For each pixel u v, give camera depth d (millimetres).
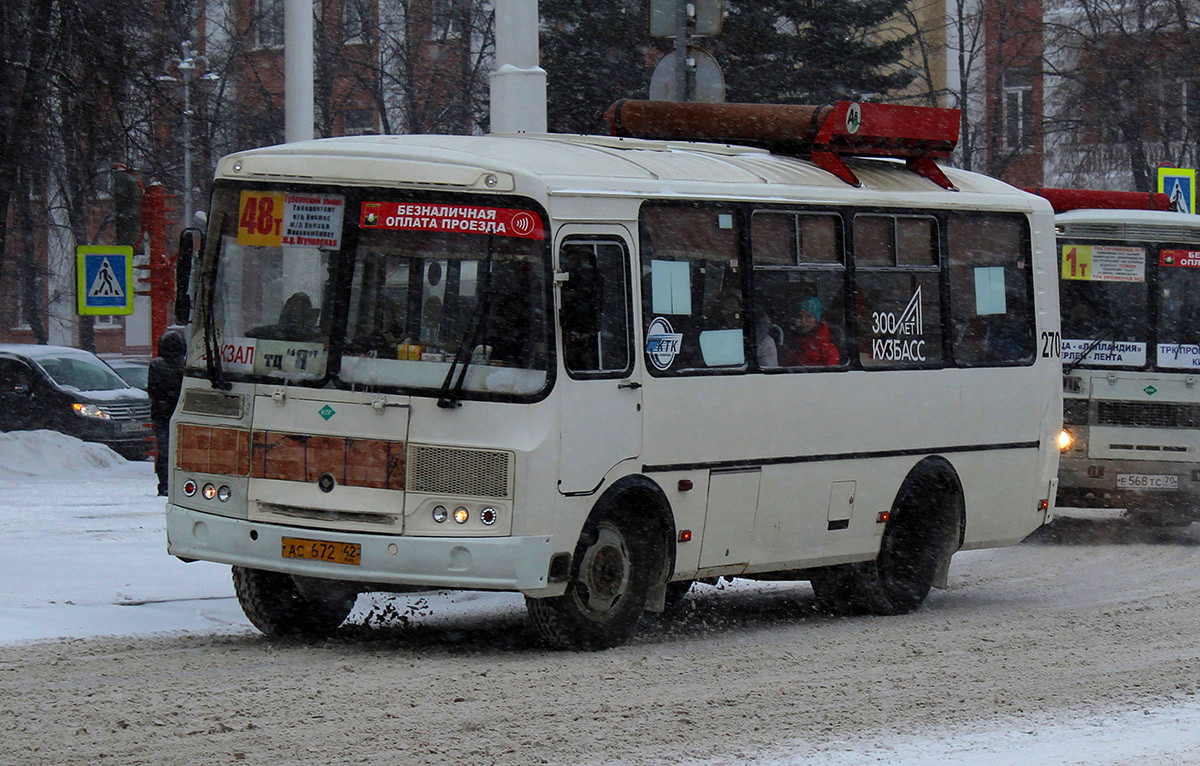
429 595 15125
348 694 9953
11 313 60562
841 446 14094
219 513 11812
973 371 15477
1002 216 16047
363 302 11578
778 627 14023
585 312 11469
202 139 43906
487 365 11297
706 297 12906
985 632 13641
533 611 11805
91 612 13102
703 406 12711
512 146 12383
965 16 49969
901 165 15883
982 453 15586
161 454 22562
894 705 10188
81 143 29719
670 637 13203
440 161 11586
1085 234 21438
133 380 38562
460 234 11461
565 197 11641
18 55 28453
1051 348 16406
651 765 8383
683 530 12609
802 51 43000
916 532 15094
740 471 13078
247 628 12984
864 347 14430
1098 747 9102
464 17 51688
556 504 11352
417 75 53125
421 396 11258
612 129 16047
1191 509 21391
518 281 11398
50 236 51188
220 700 9688
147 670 10703
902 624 14258
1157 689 10914
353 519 11344
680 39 19922
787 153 15414
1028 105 53375
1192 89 47969
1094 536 22125
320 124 53312
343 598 12648
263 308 11859
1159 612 14953
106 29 28969
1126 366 21266
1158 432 21203
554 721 9359
